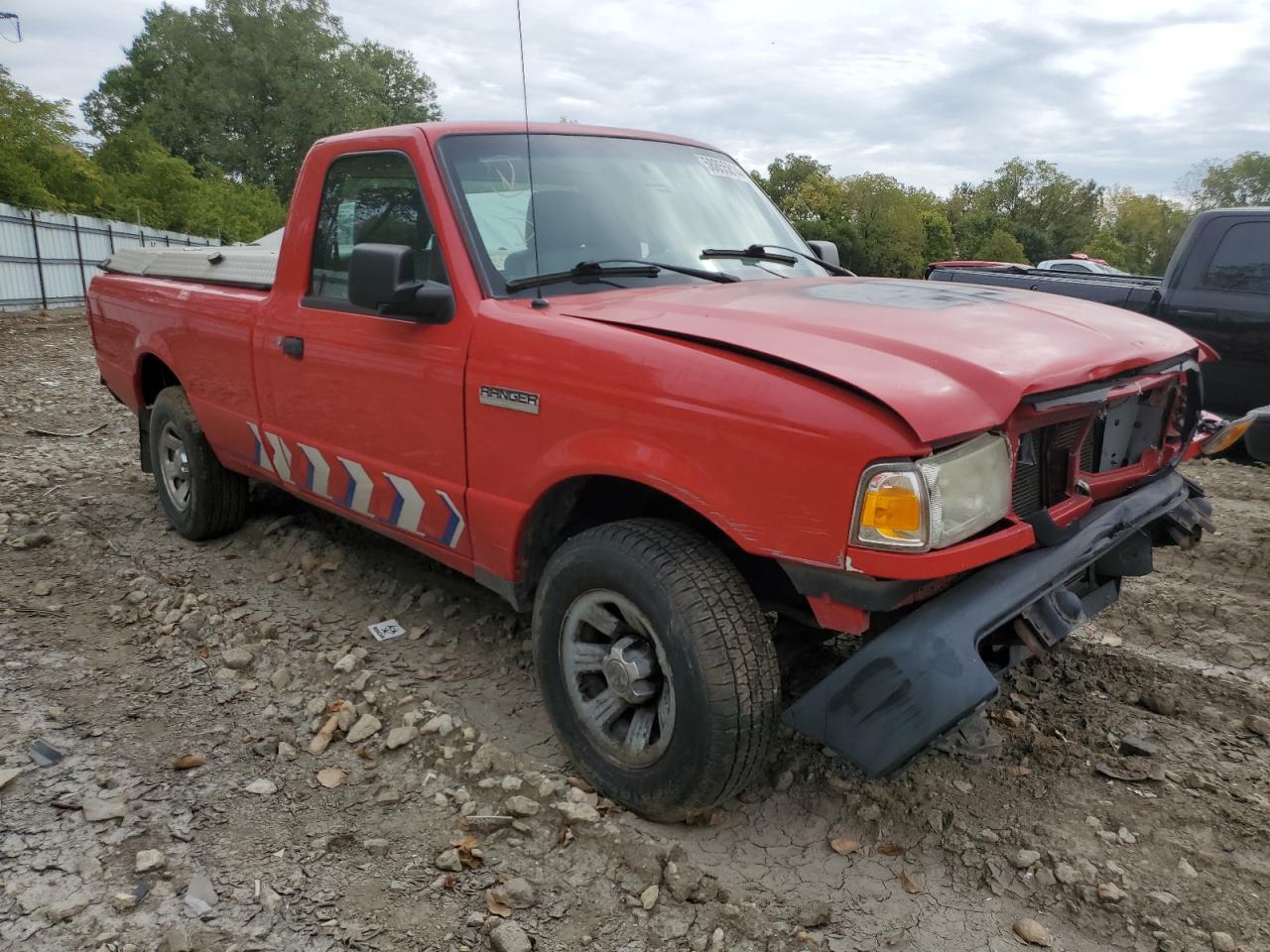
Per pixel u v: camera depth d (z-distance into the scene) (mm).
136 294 5203
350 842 2693
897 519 2182
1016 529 2412
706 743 2486
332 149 3783
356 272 3045
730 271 3557
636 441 2598
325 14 59188
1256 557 4895
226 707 3414
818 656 3596
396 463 3471
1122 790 2934
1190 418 3262
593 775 2844
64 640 3945
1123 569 2941
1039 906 2461
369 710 3383
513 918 2408
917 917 2432
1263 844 2676
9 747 3123
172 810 2816
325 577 4562
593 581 2736
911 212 90812
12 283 23250
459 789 2904
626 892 2502
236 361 4273
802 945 2324
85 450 7449
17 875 2533
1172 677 3637
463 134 3447
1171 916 2412
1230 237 7145
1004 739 3205
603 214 3465
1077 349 2664
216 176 50719
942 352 2461
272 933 2350
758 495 2369
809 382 2330
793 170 99438
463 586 4430
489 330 3004
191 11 58750
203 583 4531
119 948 2291
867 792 2912
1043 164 112438
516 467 2949
